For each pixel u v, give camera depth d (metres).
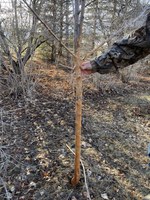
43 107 3.33
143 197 1.93
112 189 2.00
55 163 2.21
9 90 3.65
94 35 3.86
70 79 4.30
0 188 1.93
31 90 3.64
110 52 1.31
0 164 2.13
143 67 6.25
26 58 3.79
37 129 2.76
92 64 1.36
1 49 3.75
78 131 1.74
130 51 1.28
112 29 3.25
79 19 1.48
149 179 2.15
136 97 4.26
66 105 3.47
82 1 1.46
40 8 3.54
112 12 3.89
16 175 2.06
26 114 3.08
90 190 1.96
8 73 3.69
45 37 3.94
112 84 4.62
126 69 5.12
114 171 2.21
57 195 1.89
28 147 2.43
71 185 1.98
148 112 3.62
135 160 2.40
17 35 3.55
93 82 4.45
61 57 5.63
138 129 3.05
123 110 3.62
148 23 1.18
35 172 2.10
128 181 2.10
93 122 3.11
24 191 1.91
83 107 3.56
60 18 4.52
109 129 2.98
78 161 1.88
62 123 2.94
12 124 2.81
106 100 3.97
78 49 1.52
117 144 2.66
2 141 2.49
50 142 2.54
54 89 4.00
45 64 5.35
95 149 2.52
